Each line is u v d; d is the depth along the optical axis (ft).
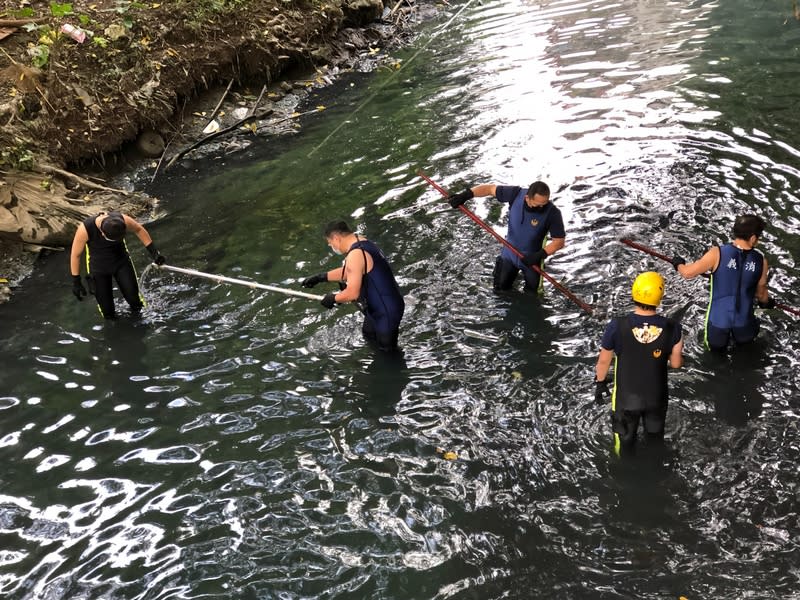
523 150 32.40
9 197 28.66
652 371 16.76
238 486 17.15
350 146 34.76
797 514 15.28
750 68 38.32
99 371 21.58
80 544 15.89
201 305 24.30
